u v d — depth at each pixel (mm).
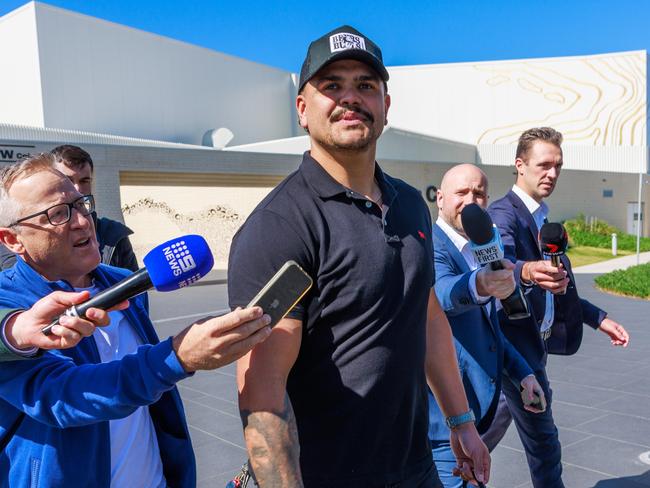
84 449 1729
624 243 28203
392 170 25500
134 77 26266
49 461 1678
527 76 31281
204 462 4387
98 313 1372
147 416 2059
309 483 1842
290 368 1727
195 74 29016
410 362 1908
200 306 12273
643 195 33281
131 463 1935
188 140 28672
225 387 6188
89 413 1510
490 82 31938
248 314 1371
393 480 1896
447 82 32625
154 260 1461
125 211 16953
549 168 3443
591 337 8516
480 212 2359
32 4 22594
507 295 2459
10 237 1785
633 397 5777
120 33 25734
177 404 2088
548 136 3445
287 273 1434
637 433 4867
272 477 1593
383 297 1817
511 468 4309
